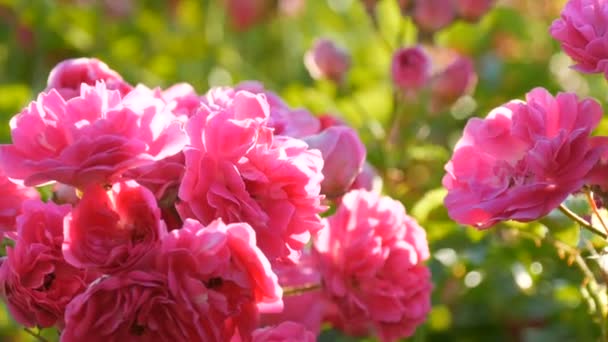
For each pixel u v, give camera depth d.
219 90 0.72
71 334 0.61
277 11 1.33
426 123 0.99
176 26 1.36
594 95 1.16
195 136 0.64
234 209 0.64
